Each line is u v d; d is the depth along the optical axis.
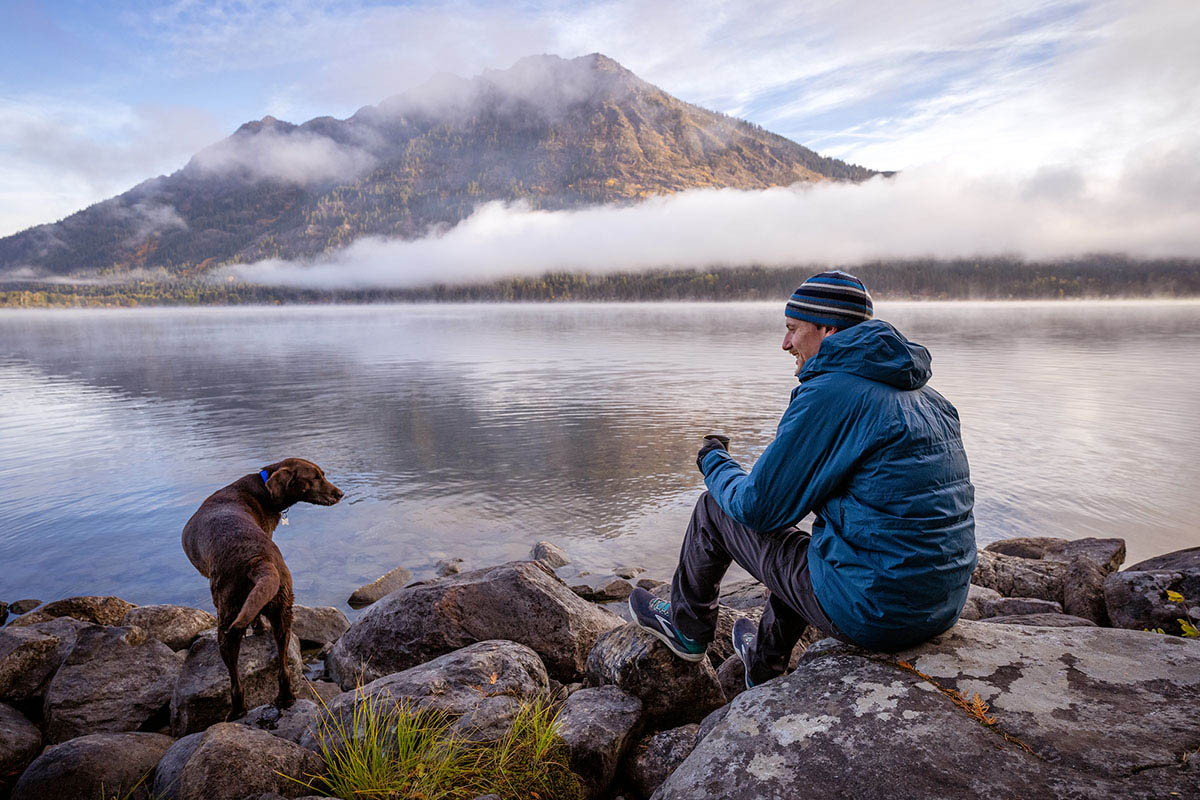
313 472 4.92
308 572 8.77
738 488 2.32
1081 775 1.69
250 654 4.17
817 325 2.37
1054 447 15.58
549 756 2.68
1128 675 2.13
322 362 42.19
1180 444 15.77
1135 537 9.88
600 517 11.08
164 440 17.39
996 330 76.38
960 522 2.12
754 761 1.92
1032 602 5.50
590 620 4.89
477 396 25.56
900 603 2.07
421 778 2.46
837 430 2.07
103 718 4.12
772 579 2.44
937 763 1.78
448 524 10.72
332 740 2.87
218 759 2.56
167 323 130.75
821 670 2.27
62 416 21.42
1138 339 59.28
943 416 2.16
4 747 3.65
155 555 9.34
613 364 38.88
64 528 10.48
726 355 45.12
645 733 3.08
